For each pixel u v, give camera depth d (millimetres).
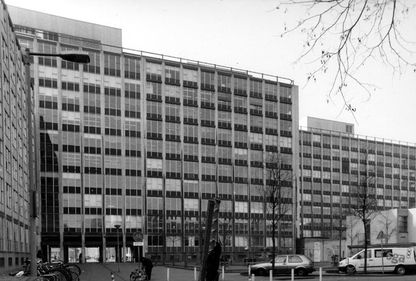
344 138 128750
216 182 87188
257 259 61000
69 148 75312
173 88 86000
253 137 92938
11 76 41688
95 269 43062
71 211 73812
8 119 38875
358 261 31875
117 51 84125
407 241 53188
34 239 15547
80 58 16266
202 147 87188
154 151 82125
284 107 97875
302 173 119938
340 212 106375
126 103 80938
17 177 44000
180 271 38375
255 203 90250
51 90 75188
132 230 77688
